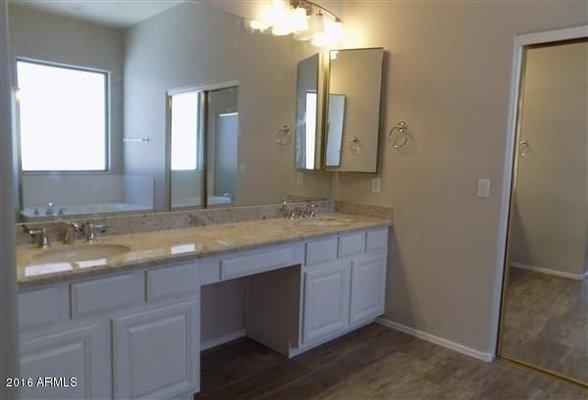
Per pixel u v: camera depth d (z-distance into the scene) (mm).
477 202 2783
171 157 2551
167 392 1967
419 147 3049
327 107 3402
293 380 2482
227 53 2771
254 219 3029
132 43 2344
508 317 2961
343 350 2887
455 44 2830
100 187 2271
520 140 2777
